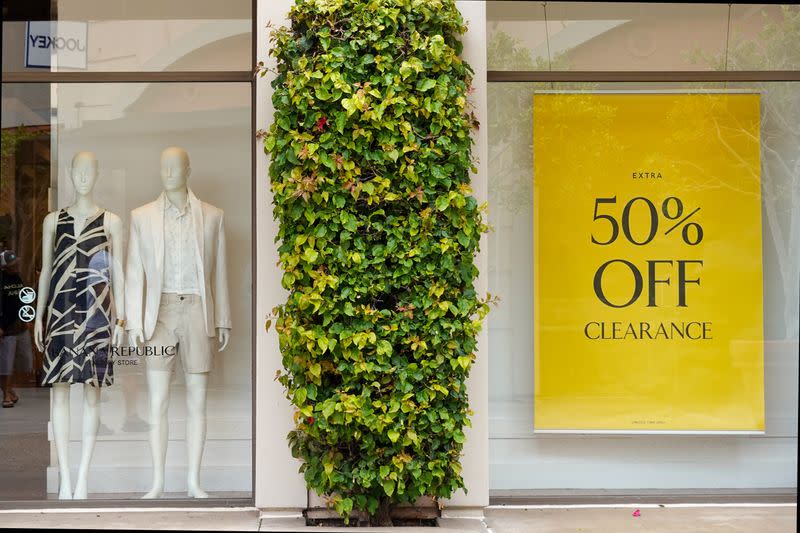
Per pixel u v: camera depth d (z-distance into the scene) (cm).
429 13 549
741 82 654
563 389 648
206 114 641
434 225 547
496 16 648
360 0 548
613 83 651
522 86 650
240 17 640
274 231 595
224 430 638
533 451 649
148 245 639
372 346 543
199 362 638
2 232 638
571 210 649
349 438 545
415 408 542
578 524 590
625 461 650
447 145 546
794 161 658
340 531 553
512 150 648
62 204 640
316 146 534
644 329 650
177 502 631
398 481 544
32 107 640
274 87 562
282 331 542
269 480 591
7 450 636
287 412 592
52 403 638
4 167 638
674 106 652
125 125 641
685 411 651
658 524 591
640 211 650
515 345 649
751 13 656
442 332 547
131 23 641
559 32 649
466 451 600
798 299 656
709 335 652
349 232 541
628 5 651
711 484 652
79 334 638
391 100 538
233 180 639
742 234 654
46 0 638
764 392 654
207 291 638
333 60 538
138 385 639
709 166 653
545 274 648
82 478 637
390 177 547
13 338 638
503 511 626
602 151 650
